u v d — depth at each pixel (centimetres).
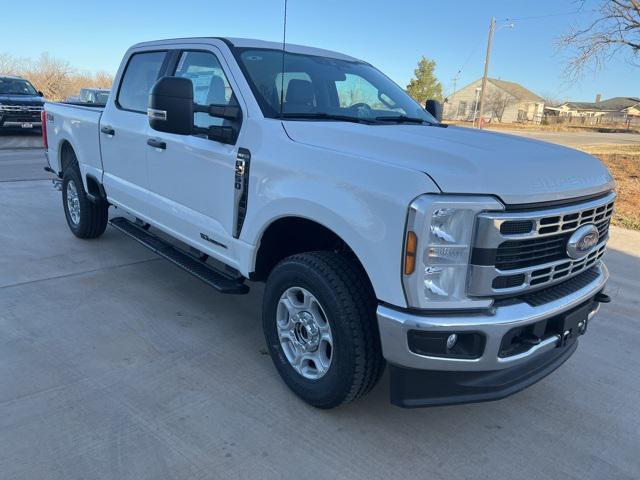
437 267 246
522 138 346
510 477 271
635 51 1719
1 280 485
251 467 266
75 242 610
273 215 313
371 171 264
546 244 272
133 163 467
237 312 446
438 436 301
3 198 818
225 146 355
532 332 272
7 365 343
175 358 365
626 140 3409
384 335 258
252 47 389
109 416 298
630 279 581
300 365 317
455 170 254
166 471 259
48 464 259
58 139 616
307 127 322
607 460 288
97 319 418
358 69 441
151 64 462
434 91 6525
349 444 288
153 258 566
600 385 364
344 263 289
